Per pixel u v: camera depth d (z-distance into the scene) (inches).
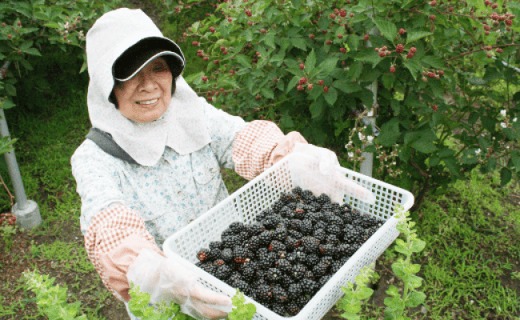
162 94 81.9
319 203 91.2
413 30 107.1
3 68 160.6
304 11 123.2
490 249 147.0
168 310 61.5
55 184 179.5
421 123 125.4
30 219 161.5
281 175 94.0
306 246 78.9
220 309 60.1
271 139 95.3
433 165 132.0
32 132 204.4
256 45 127.8
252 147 95.6
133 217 72.1
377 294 133.5
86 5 171.6
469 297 131.8
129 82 77.1
